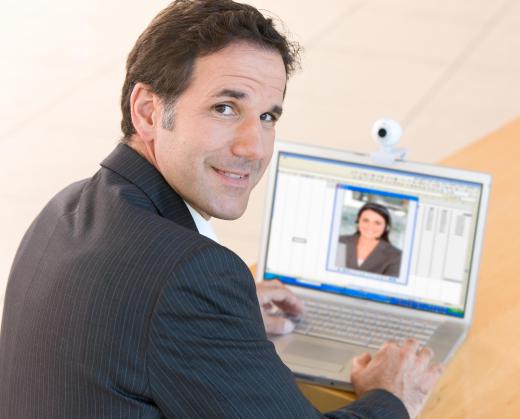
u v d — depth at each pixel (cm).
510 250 209
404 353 148
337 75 466
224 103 122
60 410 113
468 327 177
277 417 113
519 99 442
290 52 129
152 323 107
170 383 108
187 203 136
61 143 397
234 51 120
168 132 123
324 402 154
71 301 112
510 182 247
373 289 183
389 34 522
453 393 155
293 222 186
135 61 126
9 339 125
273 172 186
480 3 578
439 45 509
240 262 114
